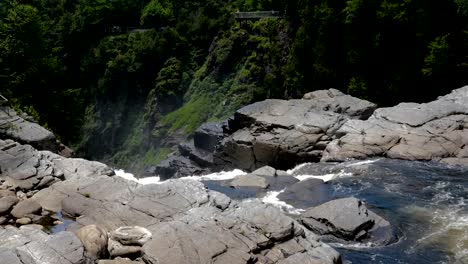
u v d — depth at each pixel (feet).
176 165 103.86
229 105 228.43
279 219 44.88
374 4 142.82
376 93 144.46
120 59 270.87
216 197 50.29
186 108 246.68
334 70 162.20
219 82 241.55
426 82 131.44
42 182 59.77
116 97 272.92
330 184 64.44
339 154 75.51
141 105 269.44
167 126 248.11
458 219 51.85
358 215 49.34
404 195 59.36
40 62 129.70
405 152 72.54
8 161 63.77
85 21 289.74
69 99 139.23
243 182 67.97
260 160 84.17
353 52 150.00
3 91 116.88
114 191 55.93
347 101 92.99
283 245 42.68
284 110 89.81
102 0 291.99
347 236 47.80
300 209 56.85
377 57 146.00
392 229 48.98
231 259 39.91
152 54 268.21
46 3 297.53
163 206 49.98
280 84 203.31
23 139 77.66
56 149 81.41
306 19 179.01
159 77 260.62
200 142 104.37
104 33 294.46
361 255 44.86
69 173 64.13
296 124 84.43
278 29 213.87
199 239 42.16
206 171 96.63
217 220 45.14
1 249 39.99
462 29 121.80
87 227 44.01
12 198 53.83
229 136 92.27
